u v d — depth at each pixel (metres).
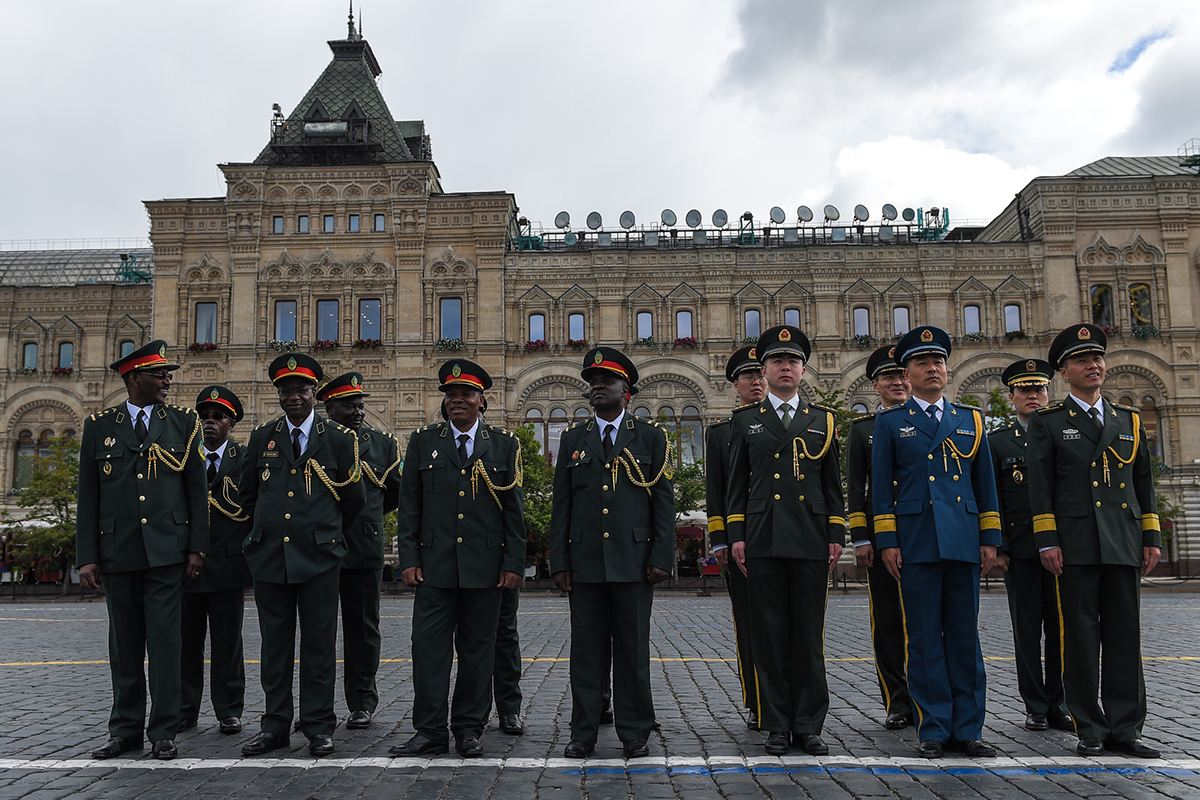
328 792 6.71
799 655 8.19
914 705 8.11
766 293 45.69
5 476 48.09
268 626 8.37
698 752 7.96
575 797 6.58
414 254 45.69
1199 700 10.29
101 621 24.73
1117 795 6.58
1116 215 45.19
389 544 41.59
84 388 48.66
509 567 8.42
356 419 10.88
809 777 7.10
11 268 55.03
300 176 46.22
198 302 46.25
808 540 8.21
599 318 45.81
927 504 8.20
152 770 7.38
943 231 50.81
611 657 9.45
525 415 45.59
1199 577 41.44
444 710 8.09
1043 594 9.25
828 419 8.62
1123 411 8.49
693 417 45.34
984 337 44.94
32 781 7.02
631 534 8.20
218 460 9.77
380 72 53.25
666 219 48.22
